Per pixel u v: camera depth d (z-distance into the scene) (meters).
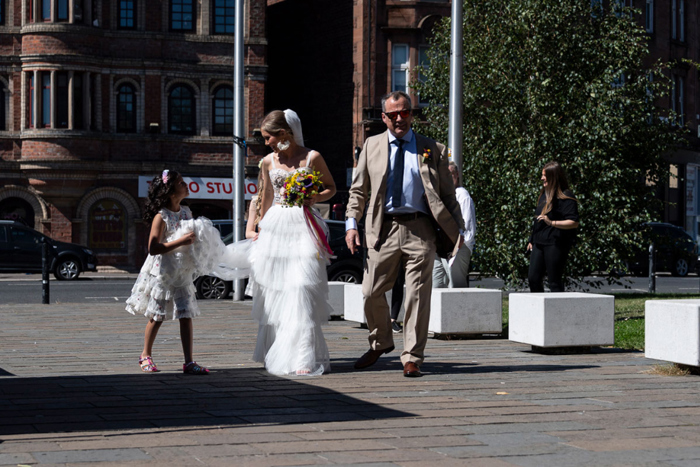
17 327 13.22
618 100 20.12
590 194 20.12
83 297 22.28
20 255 31.53
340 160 42.16
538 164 20.12
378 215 8.55
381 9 40.59
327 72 42.88
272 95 46.97
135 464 4.90
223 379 8.09
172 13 39.50
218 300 20.66
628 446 5.45
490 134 20.91
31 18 37.56
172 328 13.07
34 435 5.62
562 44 20.45
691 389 7.59
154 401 6.88
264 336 8.90
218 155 39.78
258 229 9.12
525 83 20.62
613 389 7.58
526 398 7.12
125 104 38.81
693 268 39.22
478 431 5.85
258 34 39.97
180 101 39.56
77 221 38.03
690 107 51.19
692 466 4.98
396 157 8.55
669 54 49.50
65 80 37.53
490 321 11.73
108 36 38.44
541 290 11.95
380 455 5.16
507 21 20.84
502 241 19.95
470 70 21.17
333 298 15.43
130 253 38.69
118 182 38.53
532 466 4.94
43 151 37.22
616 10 20.91
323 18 43.12
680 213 50.62
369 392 7.38
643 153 20.62
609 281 20.72
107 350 10.33
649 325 8.80
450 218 8.48
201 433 5.71
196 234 8.60
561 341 10.09
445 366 9.07
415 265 8.46
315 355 8.53
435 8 40.69
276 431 5.80
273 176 8.83
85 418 6.19
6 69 37.78
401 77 40.69
